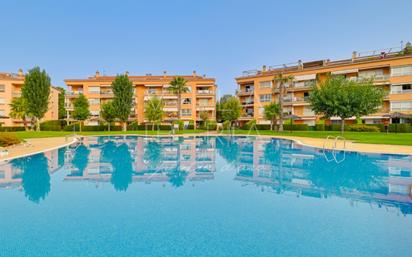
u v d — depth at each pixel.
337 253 4.51
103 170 12.13
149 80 60.72
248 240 4.99
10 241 4.92
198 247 4.72
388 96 42.91
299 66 55.09
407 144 20.28
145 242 4.91
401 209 6.66
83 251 4.57
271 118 50.00
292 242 4.91
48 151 18.14
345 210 6.60
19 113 48.03
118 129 55.31
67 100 58.88
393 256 4.41
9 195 7.84
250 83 61.56
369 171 11.77
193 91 60.25
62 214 6.26
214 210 6.59
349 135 31.45
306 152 18.47
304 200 7.45
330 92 30.75
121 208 6.71
